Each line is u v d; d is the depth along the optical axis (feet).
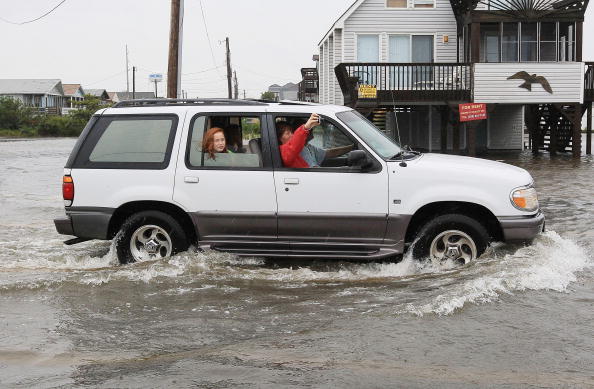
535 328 17.25
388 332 17.17
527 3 81.92
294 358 15.58
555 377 14.19
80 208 24.41
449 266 22.97
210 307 19.85
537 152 93.30
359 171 23.07
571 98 82.17
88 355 16.10
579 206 40.52
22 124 254.06
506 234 22.66
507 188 22.67
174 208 24.35
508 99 81.76
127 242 24.44
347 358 15.48
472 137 81.05
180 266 23.66
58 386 14.25
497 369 14.66
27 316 19.21
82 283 22.50
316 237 23.49
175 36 65.21
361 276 23.00
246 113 24.04
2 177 68.23
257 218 23.59
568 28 84.43
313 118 22.94
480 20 81.92
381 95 79.97
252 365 15.21
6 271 24.54
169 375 14.73
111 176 24.26
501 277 21.33
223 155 23.95
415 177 22.84
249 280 22.75
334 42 94.22
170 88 65.51
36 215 39.93
